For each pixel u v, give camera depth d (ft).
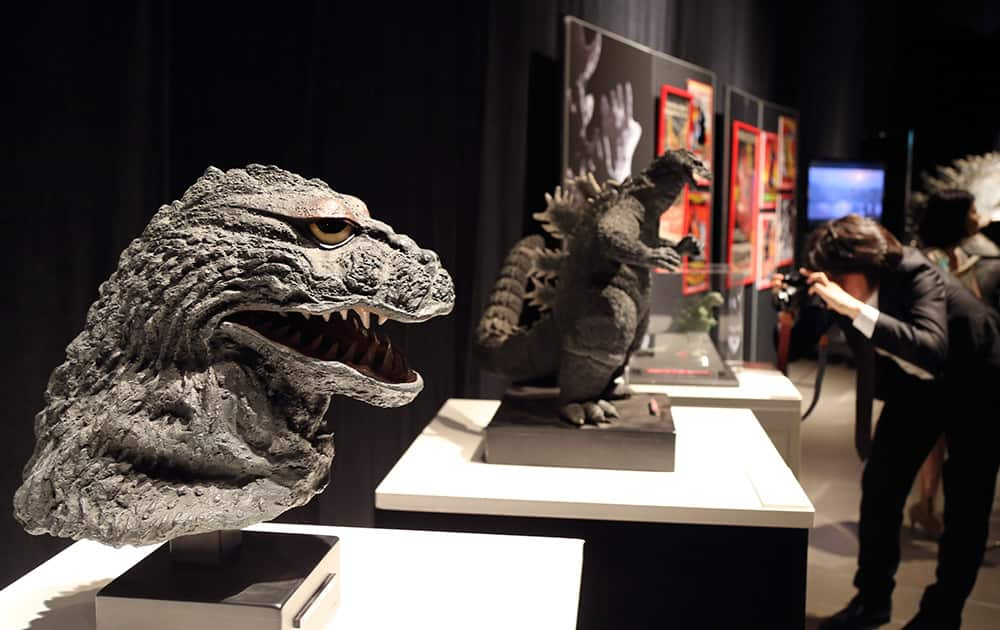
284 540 3.85
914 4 23.26
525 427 6.52
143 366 3.31
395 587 4.09
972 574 8.51
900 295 8.11
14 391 4.75
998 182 15.42
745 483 6.15
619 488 6.03
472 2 8.79
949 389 8.33
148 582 3.45
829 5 21.27
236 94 6.24
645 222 6.70
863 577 9.07
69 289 5.03
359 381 3.39
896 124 23.65
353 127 7.37
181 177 5.93
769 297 17.53
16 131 4.67
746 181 15.56
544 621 3.77
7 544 4.81
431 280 3.51
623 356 6.62
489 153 9.09
